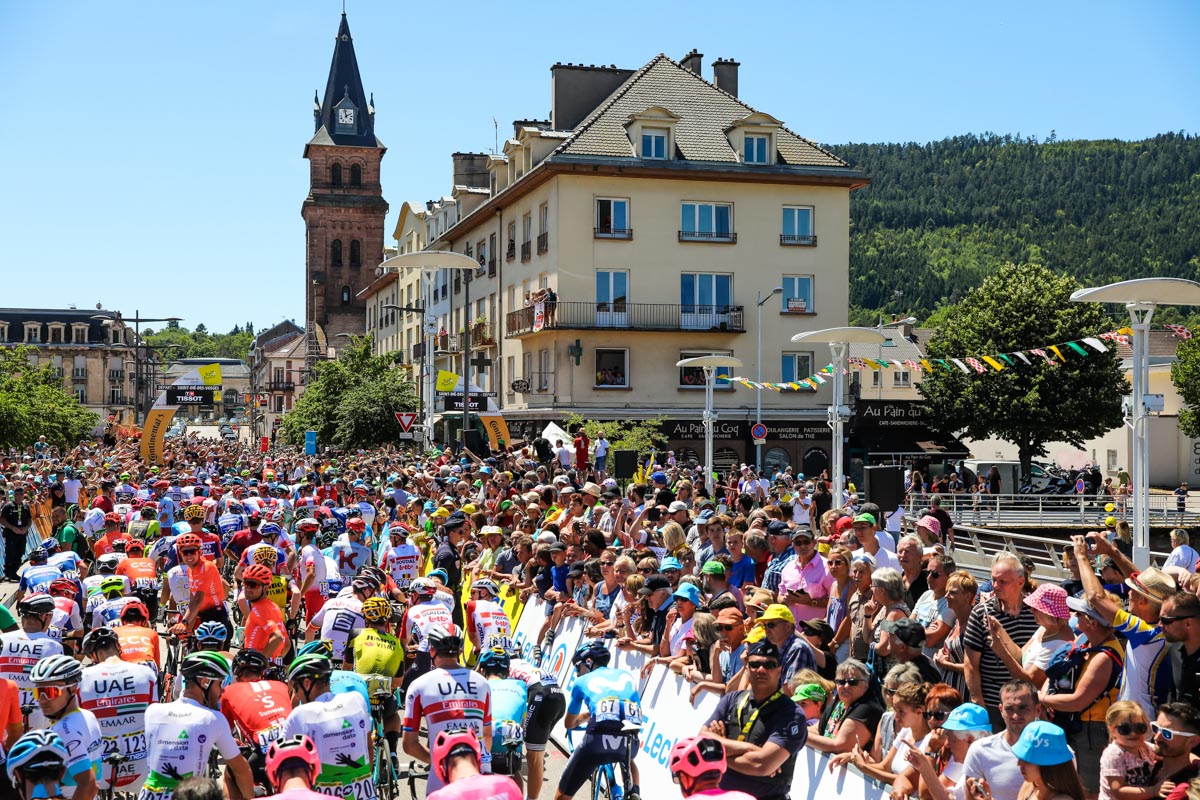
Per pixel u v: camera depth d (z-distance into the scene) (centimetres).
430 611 976
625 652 1006
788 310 4650
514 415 4716
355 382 5588
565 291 4450
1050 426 5028
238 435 14825
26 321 13288
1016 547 2302
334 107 11056
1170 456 5919
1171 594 670
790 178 4609
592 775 809
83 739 630
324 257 11006
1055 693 652
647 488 1927
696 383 4575
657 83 4850
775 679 622
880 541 1148
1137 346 1670
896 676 632
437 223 6544
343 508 1786
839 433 2358
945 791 574
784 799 627
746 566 1126
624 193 4509
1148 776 541
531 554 1335
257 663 728
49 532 2427
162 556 1416
